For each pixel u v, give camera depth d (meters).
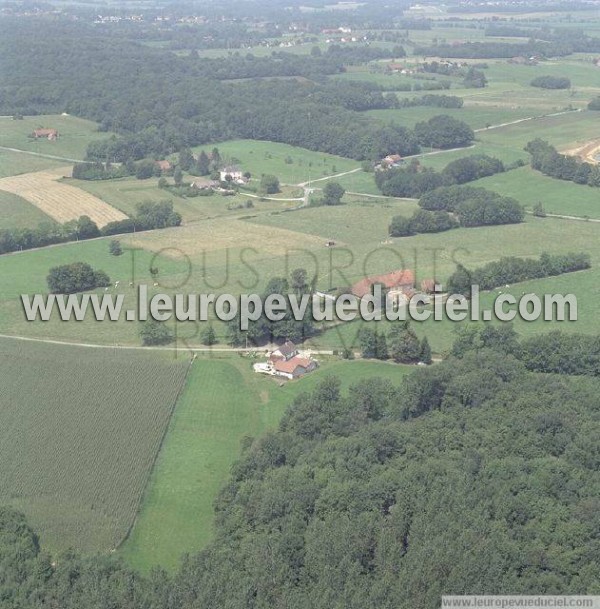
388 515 181.75
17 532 183.38
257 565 168.25
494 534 170.25
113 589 165.25
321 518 183.00
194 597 162.62
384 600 158.38
